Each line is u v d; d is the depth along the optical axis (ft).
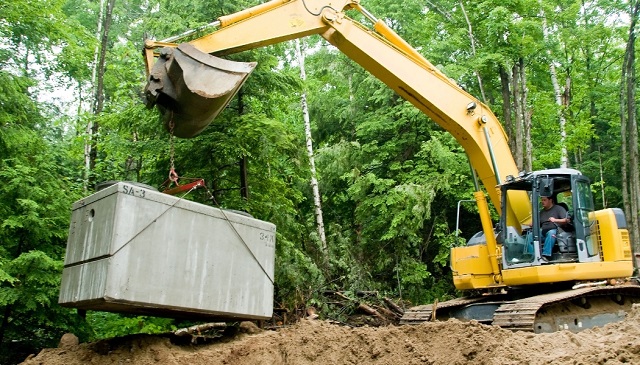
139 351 17.75
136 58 55.52
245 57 36.45
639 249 55.98
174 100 19.94
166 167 36.32
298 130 65.67
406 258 53.52
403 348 18.81
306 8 26.13
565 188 27.96
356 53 27.43
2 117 32.30
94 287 15.40
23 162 32.14
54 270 27.27
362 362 18.63
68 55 48.75
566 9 63.98
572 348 17.43
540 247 26.32
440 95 28.60
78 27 45.93
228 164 36.65
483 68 60.03
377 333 19.53
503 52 56.85
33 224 27.86
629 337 17.53
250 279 18.60
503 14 54.24
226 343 19.53
